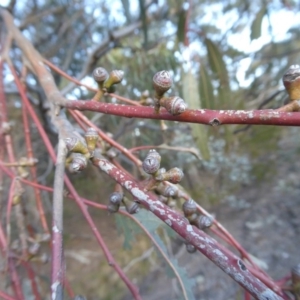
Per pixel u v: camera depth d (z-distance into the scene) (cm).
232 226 78
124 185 10
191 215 12
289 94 9
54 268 9
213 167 74
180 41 35
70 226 63
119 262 63
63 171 12
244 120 9
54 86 16
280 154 97
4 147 21
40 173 54
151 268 63
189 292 18
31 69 21
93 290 59
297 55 55
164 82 10
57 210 10
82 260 61
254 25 37
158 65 46
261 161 95
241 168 85
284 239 73
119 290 59
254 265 16
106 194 59
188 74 29
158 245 19
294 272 12
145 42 40
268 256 69
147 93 17
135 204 12
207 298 58
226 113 9
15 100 52
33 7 55
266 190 91
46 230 18
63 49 58
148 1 44
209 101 35
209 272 63
